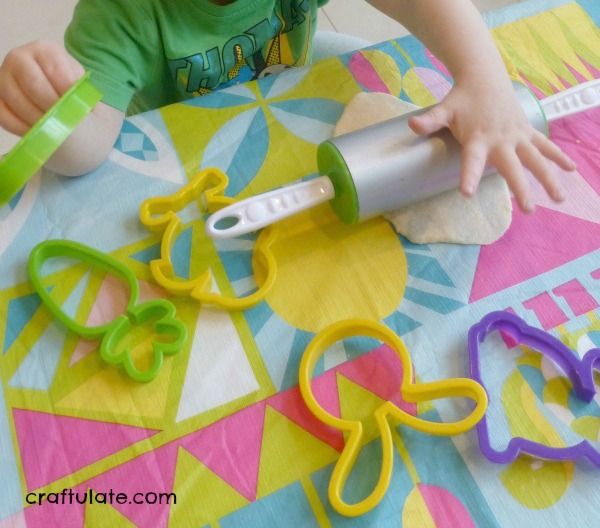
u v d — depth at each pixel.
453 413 0.41
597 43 0.60
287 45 0.71
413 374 0.42
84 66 0.56
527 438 0.40
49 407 0.41
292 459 0.39
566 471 0.39
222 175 0.50
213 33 0.64
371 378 0.42
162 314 0.45
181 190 0.49
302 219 0.49
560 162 0.46
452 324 0.44
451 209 0.49
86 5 0.60
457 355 0.43
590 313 0.45
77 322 0.44
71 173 0.50
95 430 0.40
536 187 0.51
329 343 0.44
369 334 0.43
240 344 0.44
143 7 0.59
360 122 0.53
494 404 0.41
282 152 0.53
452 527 0.37
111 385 0.42
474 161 0.44
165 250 0.46
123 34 0.59
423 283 0.46
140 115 0.55
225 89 0.56
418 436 0.40
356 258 0.47
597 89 0.52
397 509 0.37
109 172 0.51
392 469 0.38
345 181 0.44
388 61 0.59
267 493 0.38
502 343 0.44
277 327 0.44
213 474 0.39
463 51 0.50
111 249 0.48
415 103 0.56
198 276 0.46
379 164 0.44
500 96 0.47
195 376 0.42
